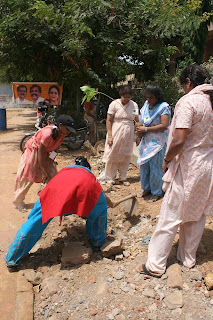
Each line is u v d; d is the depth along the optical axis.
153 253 2.74
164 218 2.68
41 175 4.29
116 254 3.16
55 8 7.38
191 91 2.53
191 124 2.46
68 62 7.98
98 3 6.61
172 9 6.85
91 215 3.10
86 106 8.20
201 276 2.66
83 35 7.06
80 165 3.14
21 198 4.37
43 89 8.43
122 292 2.58
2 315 2.50
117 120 4.98
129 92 4.80
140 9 7.14
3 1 7.62
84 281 2.76
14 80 11.63
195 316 2.31
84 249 3.12
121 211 4.14
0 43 7.86
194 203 2.60
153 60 8.27
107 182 5.27
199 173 2.53
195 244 2.75
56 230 3.73
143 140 4.29
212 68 8.34
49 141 3.89
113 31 7.35
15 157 7.66
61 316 2.41
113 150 5.02
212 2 9.52
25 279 2.89
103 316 2.36
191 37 9.91
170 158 2.56
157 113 4.11
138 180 5.54
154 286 2.61
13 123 15.51
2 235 3.72
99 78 7.84
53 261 3.16
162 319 2.30
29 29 7.11
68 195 2.78
